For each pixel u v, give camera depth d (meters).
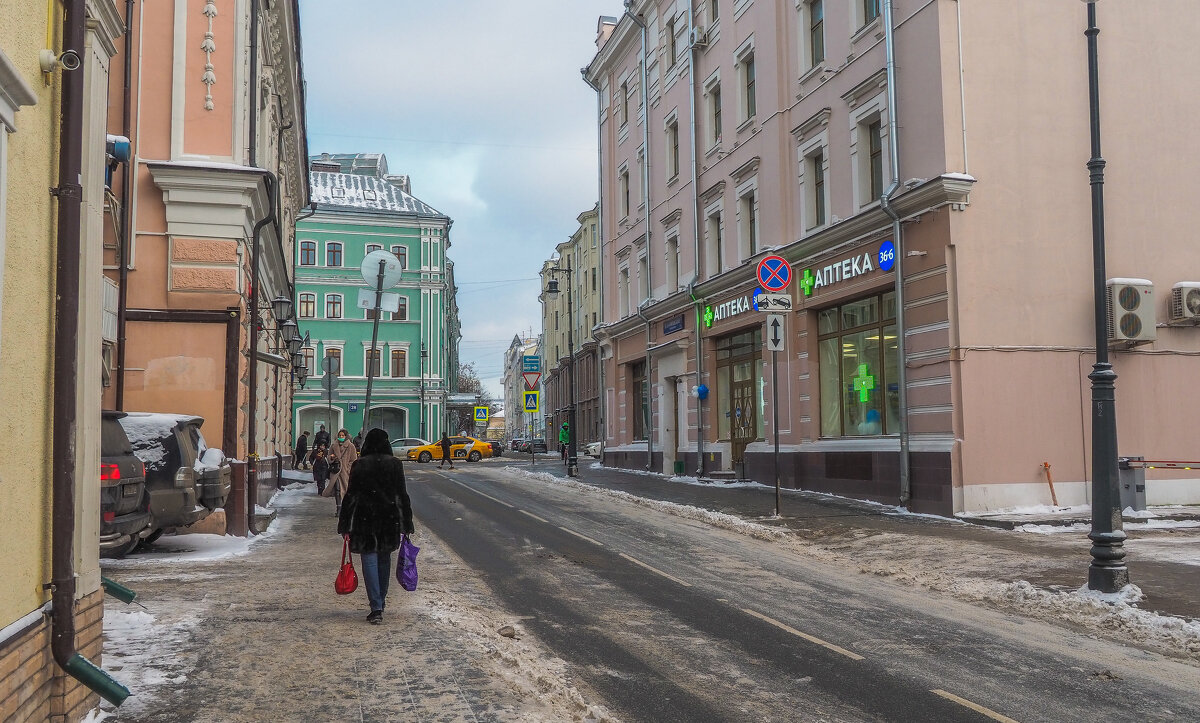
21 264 4.53
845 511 16.47
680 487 22.64
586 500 20.27
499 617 8.61
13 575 4.38
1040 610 8.91
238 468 14.49
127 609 8.37
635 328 32.31
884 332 18.08
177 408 14.45
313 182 63.09
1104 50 17.11
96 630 5.48
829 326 20.36
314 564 11.38
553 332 79.06
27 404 4.59
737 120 24.83
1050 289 16.20
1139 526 14.05
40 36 4.81
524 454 71.38
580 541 13.77
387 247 60.34
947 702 6.08
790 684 6.48
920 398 16.39
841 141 19.58
